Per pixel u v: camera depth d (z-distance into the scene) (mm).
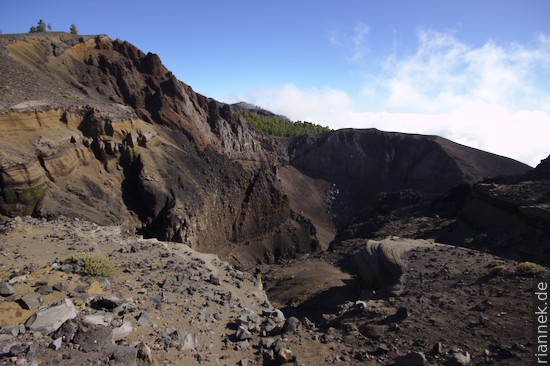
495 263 19500
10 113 39469
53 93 50531
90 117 50906
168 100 73875
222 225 69062
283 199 82688
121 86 68562
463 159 115312
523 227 35000
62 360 7520
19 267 13688
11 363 7105
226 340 11234
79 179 46000
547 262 27875
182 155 67438
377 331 12758
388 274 26172
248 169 82562
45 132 42750
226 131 88625
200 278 17688
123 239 23734
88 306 10727
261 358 10492
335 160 133375
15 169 36031
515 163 120188
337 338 12289
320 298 34656
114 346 8258
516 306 13680
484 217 41875
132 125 57531
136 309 11594
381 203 80125
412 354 10445
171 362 9086
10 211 35219
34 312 9562
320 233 100125
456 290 16812
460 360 10242
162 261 19094
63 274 12898
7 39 55938
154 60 77438
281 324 13594
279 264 57219
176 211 54500
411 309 14508
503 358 10305
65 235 20547
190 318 12195
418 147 125688
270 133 150125
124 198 52844
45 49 61562
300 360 10484
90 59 68250
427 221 57062
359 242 57219
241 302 15930
